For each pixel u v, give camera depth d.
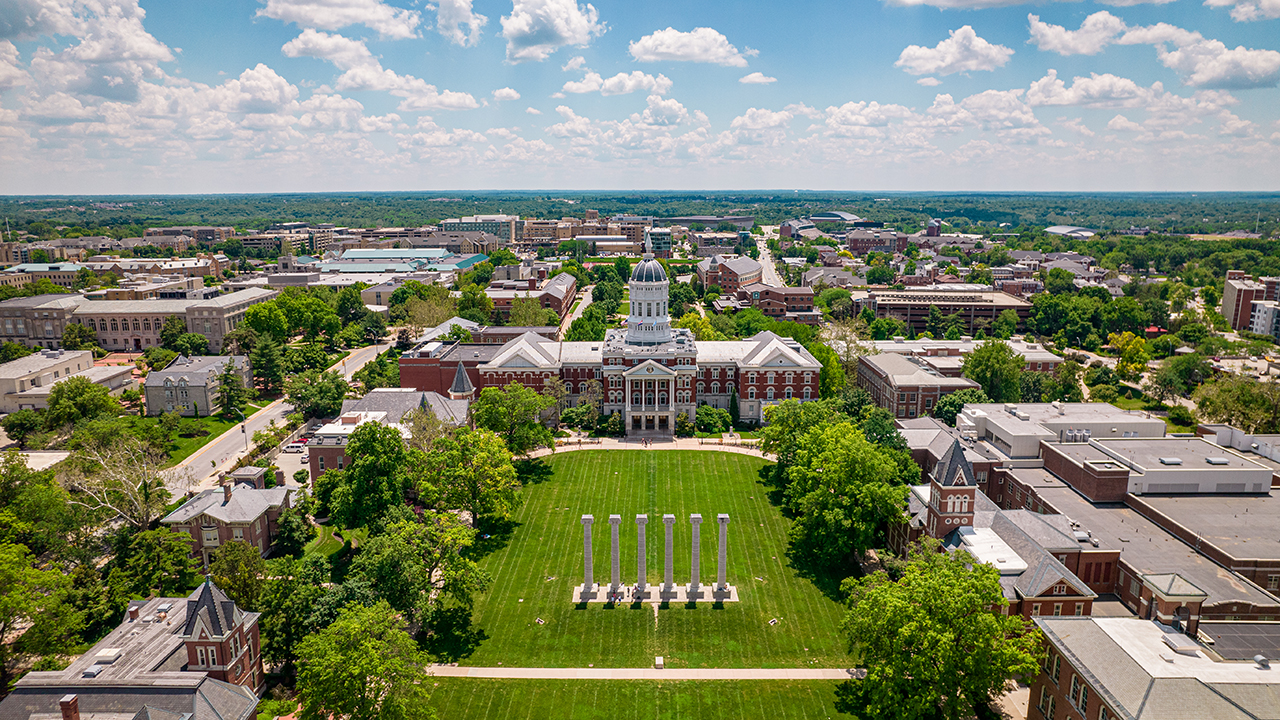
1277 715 70.12
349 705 83.31
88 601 105.81
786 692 98.56
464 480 136.38
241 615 90.75
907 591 88.94
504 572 129.00
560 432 197.38
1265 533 112.12
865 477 124.00
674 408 199.12
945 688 85.44
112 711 79.50
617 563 119.62
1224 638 88.31
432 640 109.75
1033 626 95.75
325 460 155.38
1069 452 138.75
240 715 81.88
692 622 114.38
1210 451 138.25
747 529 144.00
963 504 111.44
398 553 105.44
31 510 123.31
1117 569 107.19
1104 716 75.38
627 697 97.88
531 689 99.31
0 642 97.12
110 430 154.88
